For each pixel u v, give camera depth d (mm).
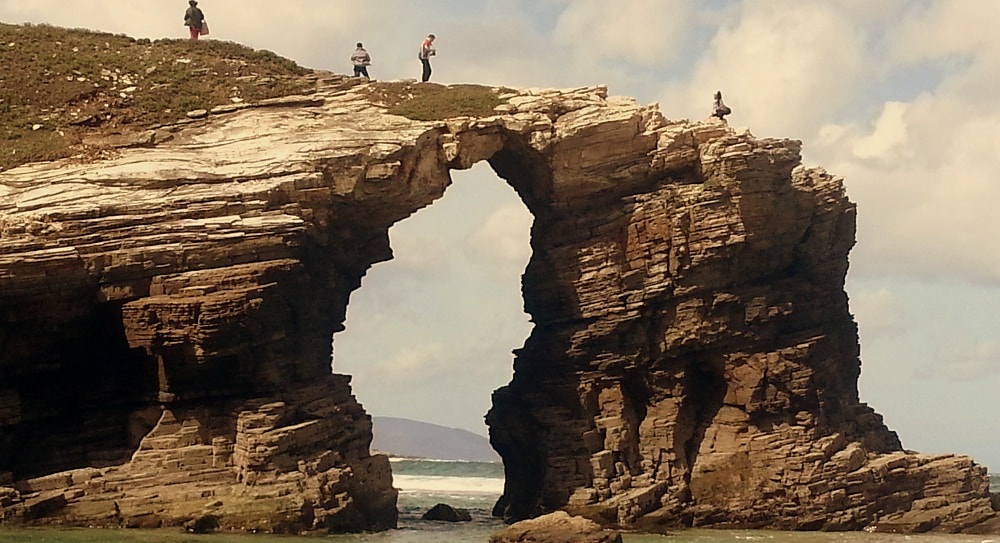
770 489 69938
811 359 72375
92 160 63906
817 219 74250
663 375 71500
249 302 58344
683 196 70875
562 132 70625
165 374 58688
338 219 65062
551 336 73938
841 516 69562
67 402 59688
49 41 76062
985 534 70375
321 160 63188
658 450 71125
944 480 72625
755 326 71625
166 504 57125
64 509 56438
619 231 72125
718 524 69938
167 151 64750
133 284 58500
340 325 67812
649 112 72812
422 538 60938
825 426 72188
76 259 57562
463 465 162125
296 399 61219
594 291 72125
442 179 68688
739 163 70500
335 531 59438
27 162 63500
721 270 71062
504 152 72875
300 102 71062
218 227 59250
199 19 81688
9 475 56719
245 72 74250
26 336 57969
